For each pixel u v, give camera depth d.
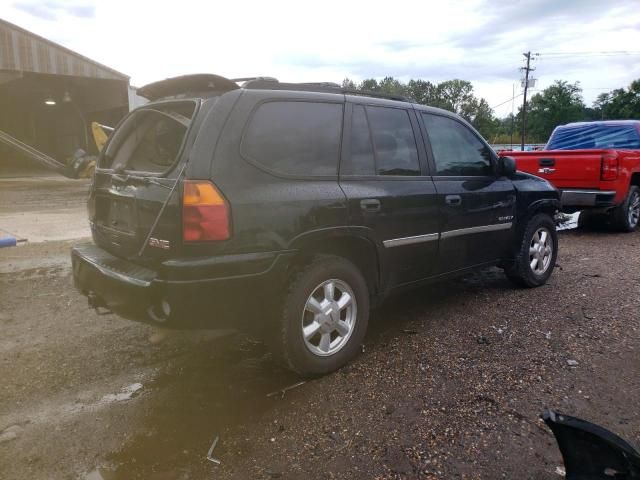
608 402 3.01
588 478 2.03
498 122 98.19
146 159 3.32
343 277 3.44
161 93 3.67
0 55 17.59
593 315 4.46
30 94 25.17
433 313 4.63
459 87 98.88
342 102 3.62
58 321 4.51
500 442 2.64
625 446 1.96
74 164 19.34
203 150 2.88
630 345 3.81
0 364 3.67
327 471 2.44
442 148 4.34
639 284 5.42
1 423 2.92
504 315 4.53
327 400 3.11
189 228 2.80
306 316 3.34
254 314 3.09
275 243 3.05
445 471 2.43
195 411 3.03
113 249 3.48
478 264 4.67
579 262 6.54
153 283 2.86
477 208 4.46
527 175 5.37
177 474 2.46
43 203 12.77
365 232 3.53
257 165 3.05
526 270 5.16
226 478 2.41
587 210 8.51
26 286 5.52
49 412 3.04
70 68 19.83
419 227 3.94
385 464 2.49
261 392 3.24
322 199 3.28
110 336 4.17
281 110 3.25
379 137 3.81
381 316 4.58
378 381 3.33
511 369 3.45
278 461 2.53
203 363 3.68
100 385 3.37
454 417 2.88
